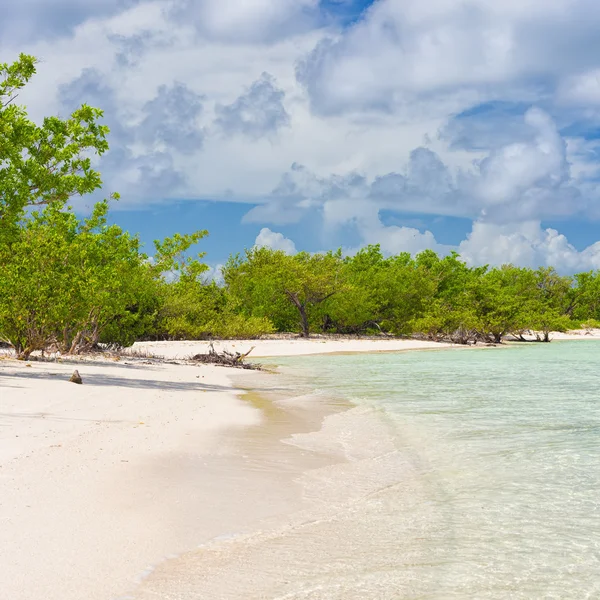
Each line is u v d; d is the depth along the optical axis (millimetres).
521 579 4617
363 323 63062
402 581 4539
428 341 56531
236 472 7602
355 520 5945
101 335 29844
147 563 4676
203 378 21016
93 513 5652
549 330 65562
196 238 31531
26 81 17688
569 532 5660
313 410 13531
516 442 9844
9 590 4078
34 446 7953
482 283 62594
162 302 42719
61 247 21953
